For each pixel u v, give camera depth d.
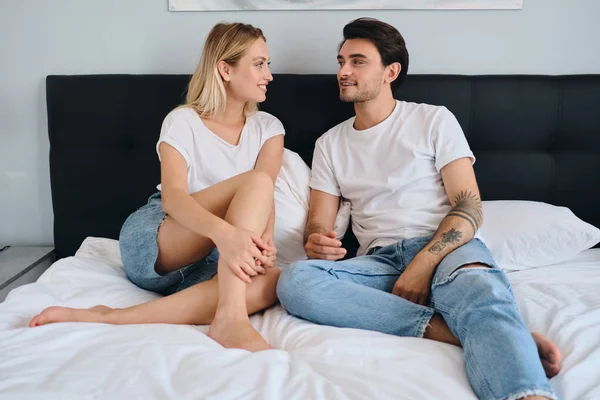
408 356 1.21
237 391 1.04
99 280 1.63
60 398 1.01
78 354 1.18
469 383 1.13
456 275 1.41
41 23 2.24
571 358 1.20
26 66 2.27
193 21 2.23
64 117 2.17
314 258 1.70
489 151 2.15
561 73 2.23
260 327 1.45
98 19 2.24
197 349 1.21
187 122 1.78
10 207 2.34
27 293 1.48
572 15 2.19
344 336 1.29
